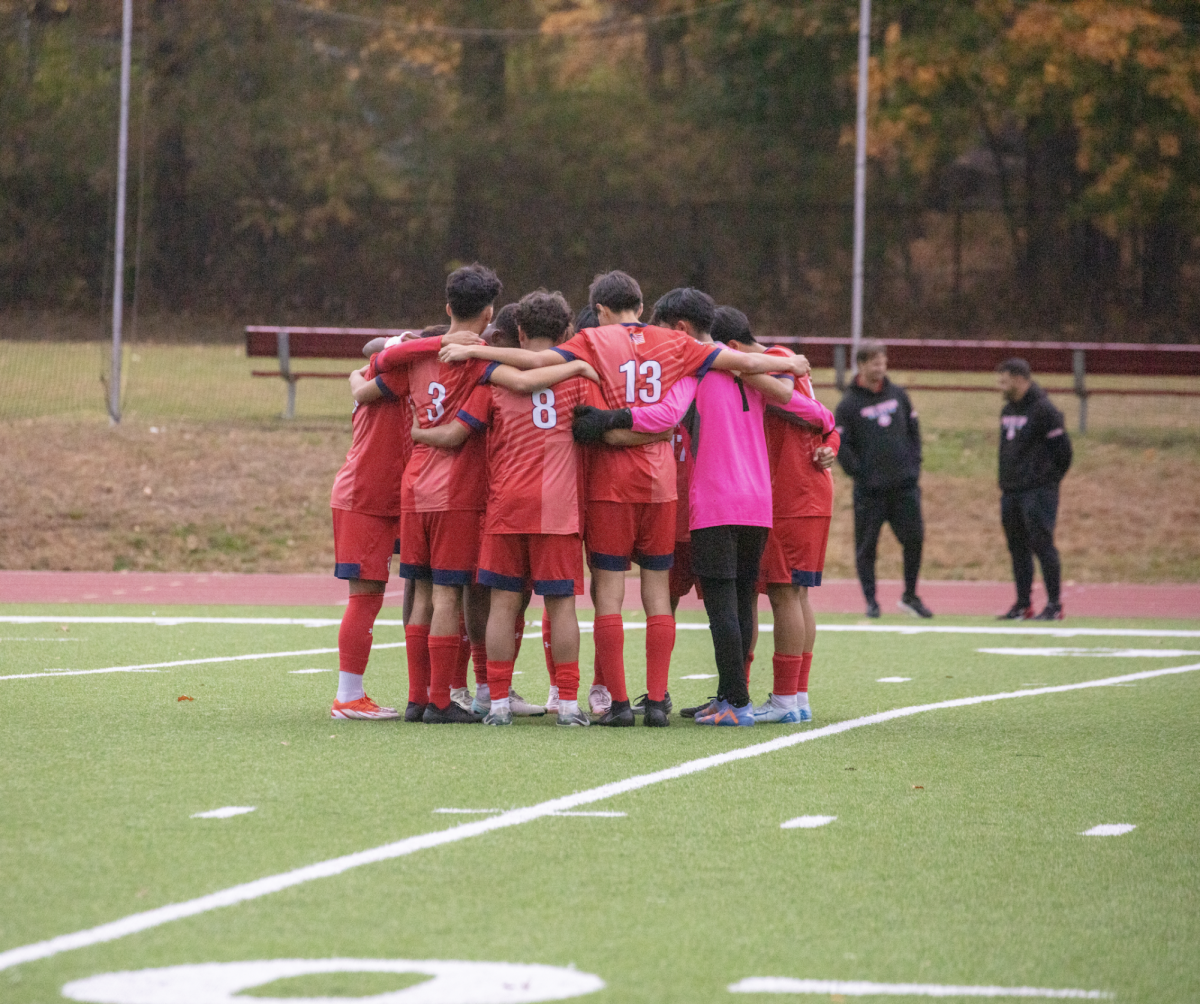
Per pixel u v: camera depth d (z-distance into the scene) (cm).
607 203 13112
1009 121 14125
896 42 12825
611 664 2798
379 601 2877
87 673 3428
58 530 6366
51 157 13200
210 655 3794
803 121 14388
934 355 7988
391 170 14238
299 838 1881
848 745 2605
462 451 2752
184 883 1673
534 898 1633
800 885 1703
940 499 6950
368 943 1475
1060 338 12162
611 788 2208
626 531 2786
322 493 6844
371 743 2559
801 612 2886
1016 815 2069
